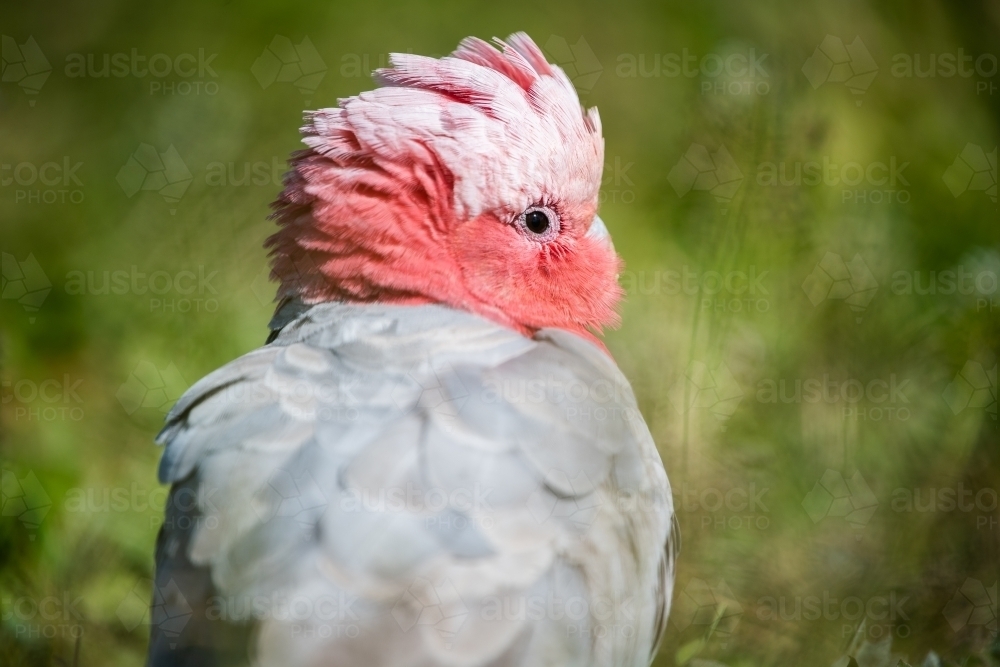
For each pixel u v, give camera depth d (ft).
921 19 64.03
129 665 35.86
